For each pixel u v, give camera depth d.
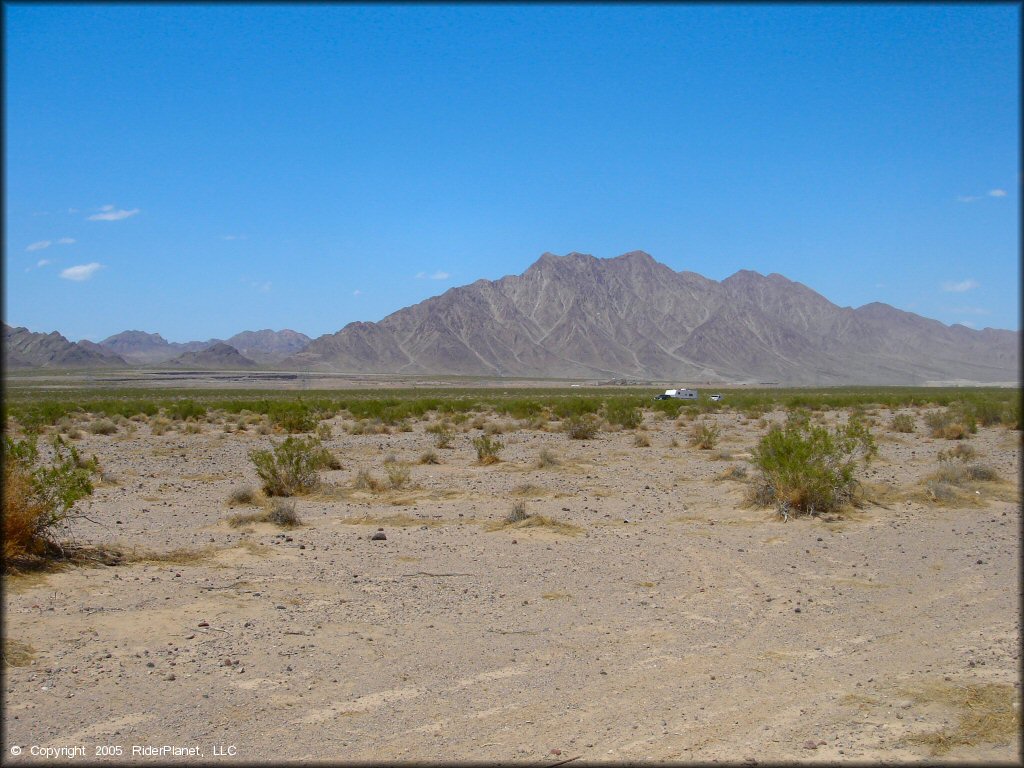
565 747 7.05
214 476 24.64
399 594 11.74
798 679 8.65
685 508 18.89
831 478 18.30
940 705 7.94
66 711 7.60
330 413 58.84
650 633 10.15
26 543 12.54
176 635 9.73
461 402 68.94
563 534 15.96
